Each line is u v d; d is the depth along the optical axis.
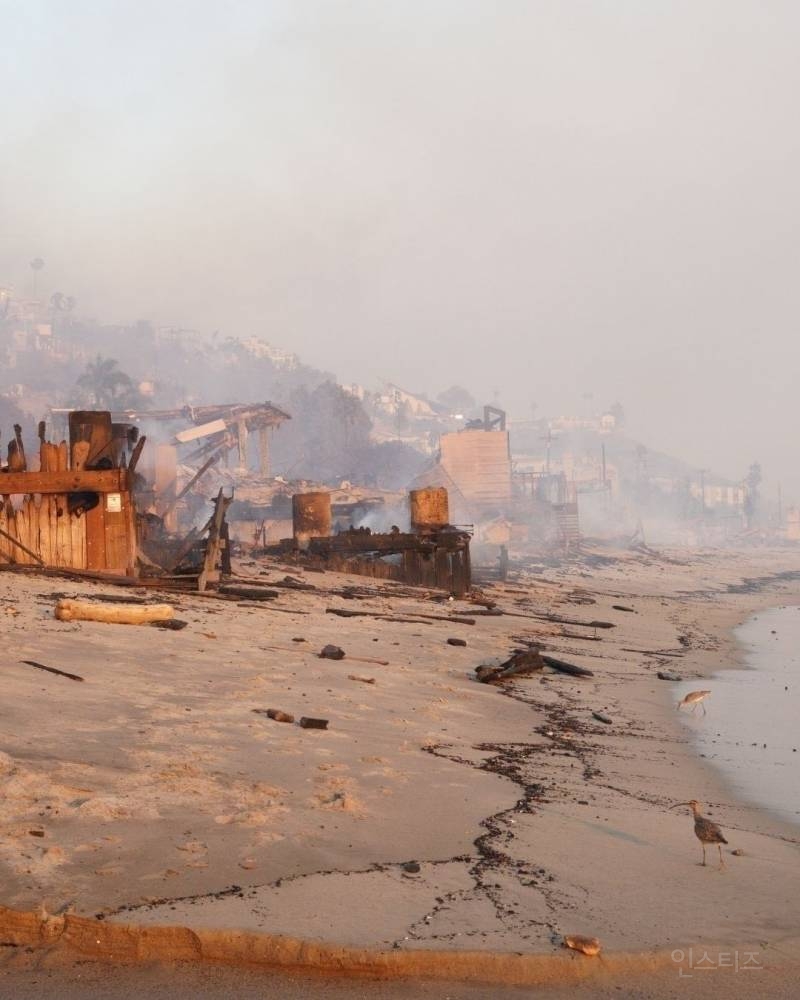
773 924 7.13
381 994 5.97
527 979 6.20
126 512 25.64
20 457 26.17
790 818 10.89
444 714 14.75
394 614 28.22
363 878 7.41
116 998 5.77
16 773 8.77
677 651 28.95
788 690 21.64
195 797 8.85
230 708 12.77
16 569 24.38
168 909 6.58
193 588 25.84
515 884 7.58
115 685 13.29
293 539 42.09
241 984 6.03
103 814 8.14
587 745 14.00
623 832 9.35
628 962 6.36
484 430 81.94
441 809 9.46
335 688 15.37
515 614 34.28
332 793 9.46
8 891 6.68
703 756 14.16
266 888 7.05
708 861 8.62
